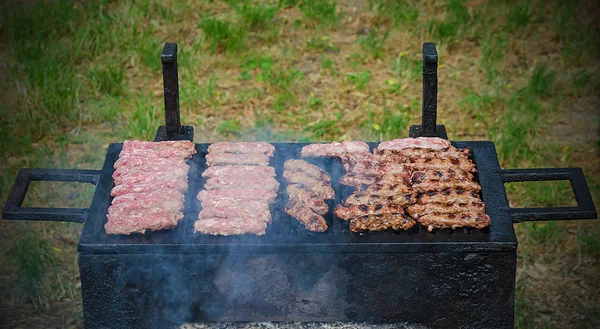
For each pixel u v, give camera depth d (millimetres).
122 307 4082
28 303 5426
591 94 7316
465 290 4039
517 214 4066
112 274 3980
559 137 6801
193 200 4281
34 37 7867
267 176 4375
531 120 6875
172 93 4625
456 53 7805
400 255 3943
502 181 4312
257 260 3977
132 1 8258
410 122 6863
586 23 8086
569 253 5816
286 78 7309
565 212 4035
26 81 7219
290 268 4000
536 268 5699
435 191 4250
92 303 4055
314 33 8023
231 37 7754
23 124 6812
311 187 4285
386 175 4324
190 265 3979
